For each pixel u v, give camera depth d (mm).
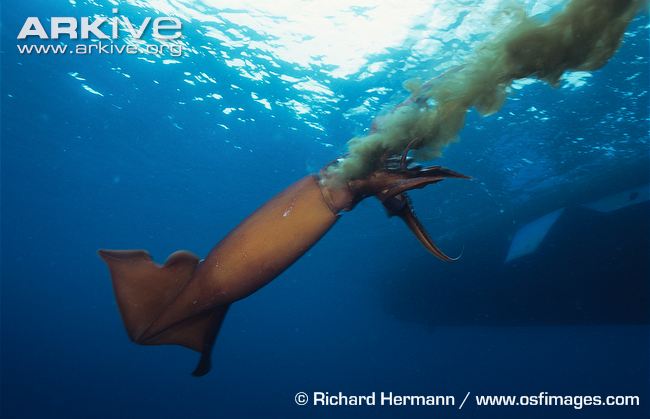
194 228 37688
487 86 2008
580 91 13234
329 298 76000
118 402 25250
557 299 14008
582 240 12562
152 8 12352
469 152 16984
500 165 17906
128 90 17328
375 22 11578
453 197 20766
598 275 12484
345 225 28156
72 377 34688
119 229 40781
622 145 15992
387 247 31109
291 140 19516
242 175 24453
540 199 15578
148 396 28344
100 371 39625
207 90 16609
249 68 14719
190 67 15234
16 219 38969
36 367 39656
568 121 14758
